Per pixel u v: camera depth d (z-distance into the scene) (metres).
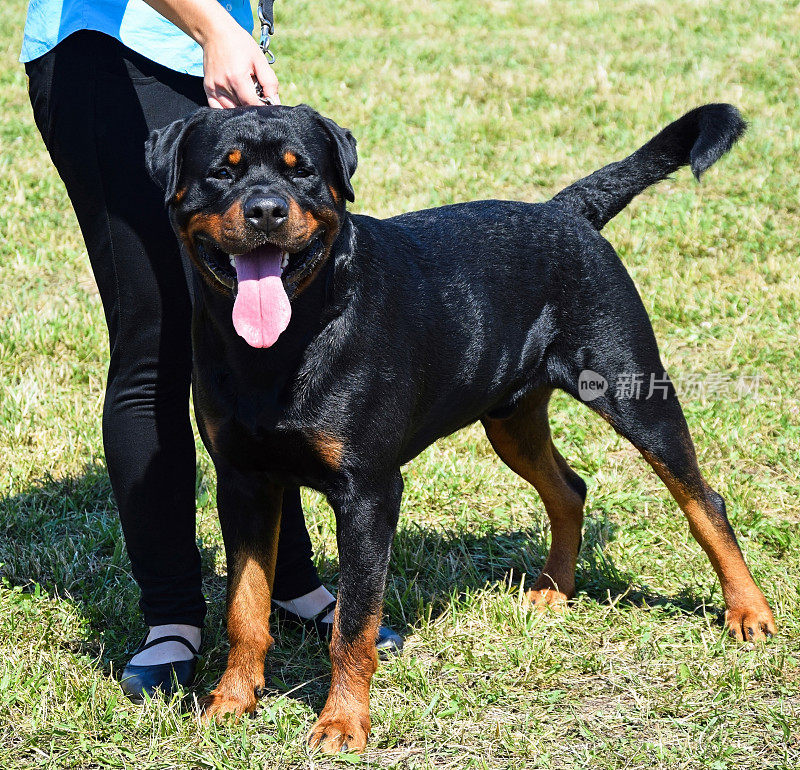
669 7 16.25
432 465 5.54
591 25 15.71
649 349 4.21
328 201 3.26
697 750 3.29
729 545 4.16
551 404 6.30
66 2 3.61
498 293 3.90
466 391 3.86
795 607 4.18
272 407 3.26
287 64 13.73
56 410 6.01
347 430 3.29
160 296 3.68
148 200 3.61
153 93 3.63
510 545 4.93
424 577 4.65
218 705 3.53
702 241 8.66
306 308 3.22
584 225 4.23
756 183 9.81
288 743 3.36
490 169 10.34
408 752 3.36
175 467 3.83
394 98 12.48
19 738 3.40
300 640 4.18
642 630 4.11
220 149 3.19
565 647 4.01
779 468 5.57
